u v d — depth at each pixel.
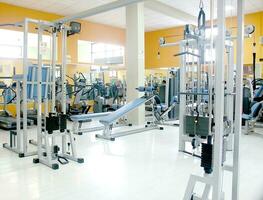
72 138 3.98
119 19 10.16
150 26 11.17
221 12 1.80
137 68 7.47
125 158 4.00
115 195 2.69
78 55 10.82
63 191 2.78
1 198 2.60
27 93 4.05
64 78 4.03
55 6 8.52
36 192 2.75
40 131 3.82
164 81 8.89
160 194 2.72
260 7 8.59
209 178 1.93
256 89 6.68
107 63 11.02
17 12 8.41
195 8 8.66
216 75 1.85
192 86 4.15
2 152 4.33
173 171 3.42
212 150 1.96
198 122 3.86
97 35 10.66
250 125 6.10
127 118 7.60
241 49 2.09
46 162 3.63
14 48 9.02
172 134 5.95
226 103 3.88
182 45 4.24
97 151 4.42
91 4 8.33
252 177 3.21
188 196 2.04
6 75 8.20
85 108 8.45
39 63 3.80
